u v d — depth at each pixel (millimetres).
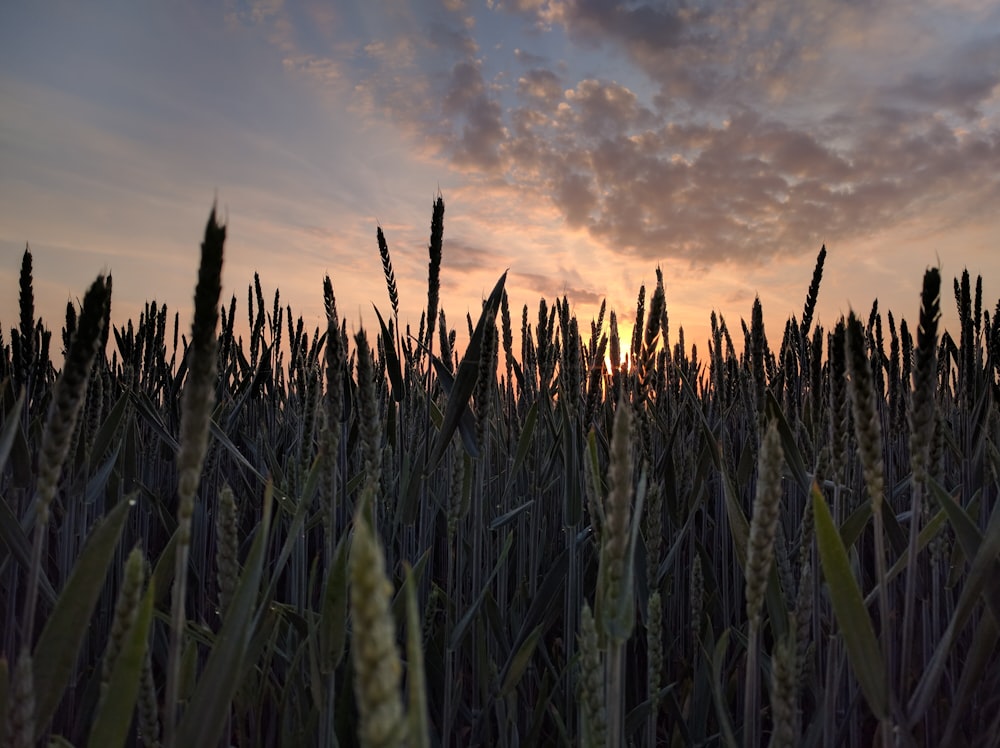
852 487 2709
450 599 2129
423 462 2371
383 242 2631
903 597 2631
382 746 460
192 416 897
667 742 2525
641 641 2635
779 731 1123
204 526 3160
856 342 1275
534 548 2680
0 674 971
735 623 2705
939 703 2168
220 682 1057
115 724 918
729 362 3611
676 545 2363
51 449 927
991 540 1344
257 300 4684
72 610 1096
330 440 1700
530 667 2391
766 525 1158
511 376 3557
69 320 2338
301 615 1860
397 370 2490
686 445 3148
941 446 1951
